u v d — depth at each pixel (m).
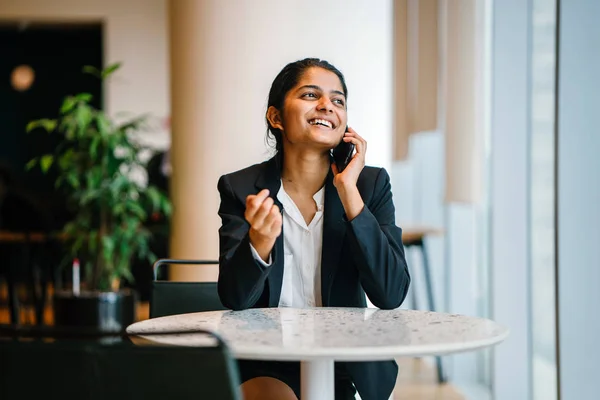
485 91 4.60
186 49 3.87
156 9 10.66
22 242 6.52
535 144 3.91
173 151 4.04
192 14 3.85
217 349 1.25
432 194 6.00
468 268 5.25
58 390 1.28
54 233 6.21
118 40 10.63
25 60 11.65
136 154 5.69
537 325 3.94
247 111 3.79
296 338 1.57
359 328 1.71
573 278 3.11
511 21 3.92
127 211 5.66
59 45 11.66
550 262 3.86
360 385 2.05
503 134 3.94
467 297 5.27
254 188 2.19
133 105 10.65
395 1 5.98
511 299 3.96
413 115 5.52
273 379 2.12
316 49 3.71
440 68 4.90
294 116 2.11
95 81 11.69
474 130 4.27
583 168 3.08
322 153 2.17
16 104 11.64
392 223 2.20
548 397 3.88
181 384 1.25
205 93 3.84
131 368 1.26
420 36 5.05
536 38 3.88
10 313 6.57
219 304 2.45
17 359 1.29
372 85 3.69
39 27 11.10
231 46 3.79
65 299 5.44
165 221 6.14
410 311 1.99
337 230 2.13
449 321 1.81
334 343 1.51
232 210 2.20
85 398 1.27
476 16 4.21
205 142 3.85
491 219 4.02
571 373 3.12
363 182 2.20
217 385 1.25
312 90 2.13
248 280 1.97
